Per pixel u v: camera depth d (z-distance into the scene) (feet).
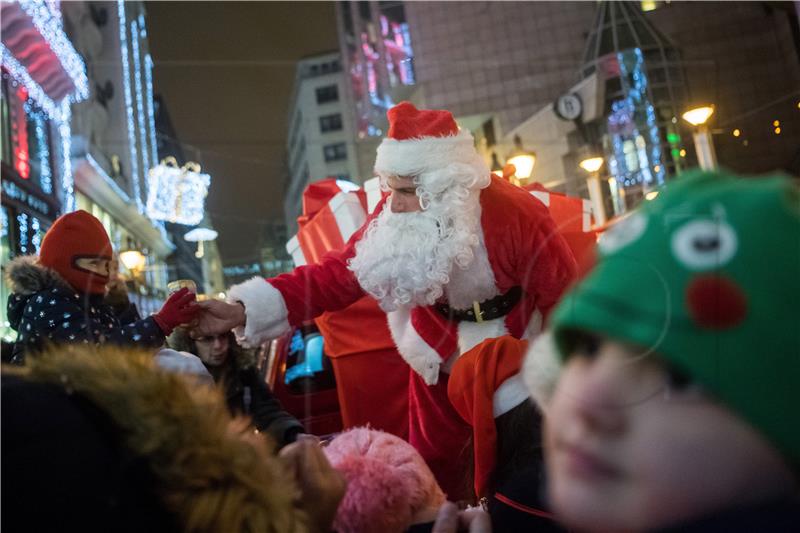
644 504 1.98
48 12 34.53
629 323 2.00
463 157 6.57
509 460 5.02
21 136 34.60
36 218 32.71
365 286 6.68
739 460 1.92
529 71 77.92
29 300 6.26
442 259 6.39
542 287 6.43
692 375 1.91
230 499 2.46
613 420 2.02
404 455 4.02
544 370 2.51
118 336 5.94
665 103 54.34
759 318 1.87
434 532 3.61
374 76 86.43
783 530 1.89
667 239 2.01
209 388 2.94
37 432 2.31
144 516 2.39
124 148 72.79
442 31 79.87
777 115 36.35
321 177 169.78
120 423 2.45
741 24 53.31
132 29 83.46
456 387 5.64
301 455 3.25
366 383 8.84
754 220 1.94
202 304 6.45
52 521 2.22
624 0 57.67
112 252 6.78
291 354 11.71
